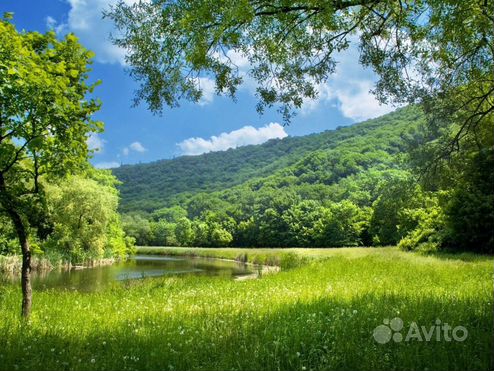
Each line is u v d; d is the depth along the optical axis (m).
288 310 8.48
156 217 159.88
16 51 6.83
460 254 28.42
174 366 5.24
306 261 29.77
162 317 8.93
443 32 8.16
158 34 7.08
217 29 6.34
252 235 110.56
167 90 7.69
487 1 7.76
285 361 5.32
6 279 23.78
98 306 12.25
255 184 179.38
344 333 6.14
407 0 7.61
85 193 39.44
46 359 5.48
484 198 28.45
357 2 7.02
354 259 24.59
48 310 11.03
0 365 5.13
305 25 8.03
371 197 92.06
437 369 4.71
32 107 7.02
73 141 7.79
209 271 37.00
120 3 7.18
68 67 7.71
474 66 9.57
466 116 12.49
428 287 11.78
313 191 127.06
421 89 9.78
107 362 5.36
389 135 156.88
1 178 7.65
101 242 44.44
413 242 36.94
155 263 51.97
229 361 5.27
